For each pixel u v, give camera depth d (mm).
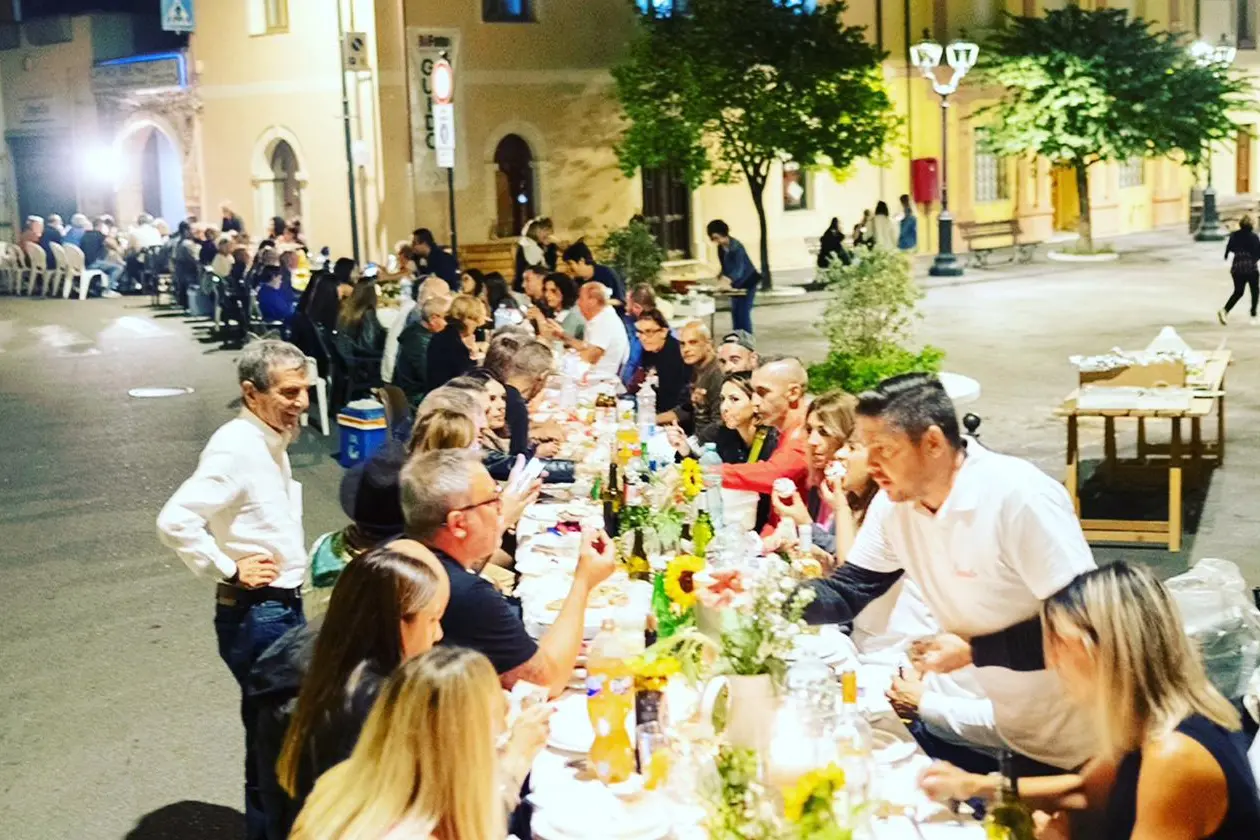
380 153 25094
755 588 3879
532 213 26656
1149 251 32719
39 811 5926
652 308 10320
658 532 5480
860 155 26078
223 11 27625
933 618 4934
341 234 26328
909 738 4086
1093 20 30297
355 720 3434
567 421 8906
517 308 14289
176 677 7480
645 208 28016
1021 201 34906
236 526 5238
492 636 4035
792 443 6500
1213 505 10195
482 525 4086
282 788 3859
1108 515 10023
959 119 33156
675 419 9352
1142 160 38656
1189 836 3180
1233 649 5000
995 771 4152
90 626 8367
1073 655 3309
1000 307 23203
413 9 24844
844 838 2986
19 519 10992
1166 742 3199
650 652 3842
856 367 11734
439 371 10109
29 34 32281
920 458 3957
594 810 3568
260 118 27359
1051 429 13172
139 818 5844
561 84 26453
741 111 26703
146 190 31469
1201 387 10211
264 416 5309
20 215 33594
